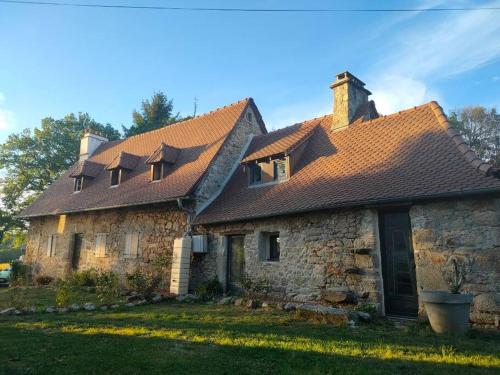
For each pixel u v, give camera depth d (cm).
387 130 1084
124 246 1408
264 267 1033
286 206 988
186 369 408
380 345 518
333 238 905
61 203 1730
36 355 457
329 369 411
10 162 2650
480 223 696
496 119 3322
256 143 1465
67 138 2823
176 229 1259
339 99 1259
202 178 1255
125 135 3362
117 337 555
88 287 1296
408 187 796
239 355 460
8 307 823
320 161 1130
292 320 712
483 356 470
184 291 1151
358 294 837
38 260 1789
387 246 838
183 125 1727
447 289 706
